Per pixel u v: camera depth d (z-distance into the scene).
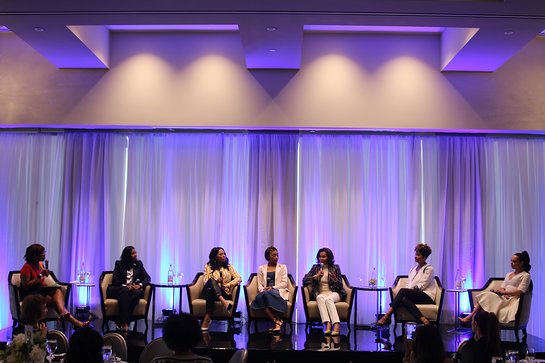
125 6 6.45
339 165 9.01
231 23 6.92
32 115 8.69
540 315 8.98
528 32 7.11
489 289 8.27
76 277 8.89
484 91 8.64
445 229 8.94
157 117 8.63
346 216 8.95
